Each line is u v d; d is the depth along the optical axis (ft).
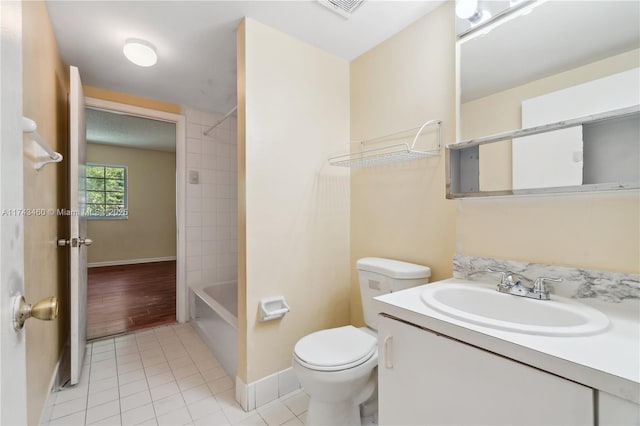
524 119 3.94
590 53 3.42
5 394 1.41
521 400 2.39
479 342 2.64
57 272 6.11
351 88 6.95
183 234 9.50
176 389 5.77
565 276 3.54
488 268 4.26
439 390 2.95
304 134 6.14
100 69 7.17
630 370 2.00
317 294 6.32
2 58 1.42
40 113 4.63
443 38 5.07
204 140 9.97
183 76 7.54
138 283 14.46
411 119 5.60
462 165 4.62
